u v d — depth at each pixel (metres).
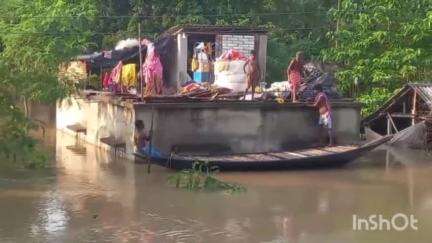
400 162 18.20
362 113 23.95
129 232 10.08
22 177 15.15
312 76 20.17
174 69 23.14
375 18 24.44
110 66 24.83
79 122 24.30
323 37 31.48
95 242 9.47
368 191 13.80
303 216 11.36
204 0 29.03
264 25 30.19
